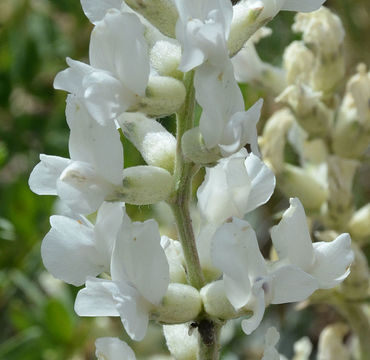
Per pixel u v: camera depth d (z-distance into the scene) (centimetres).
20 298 31
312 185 25
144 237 17
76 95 17
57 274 17
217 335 17
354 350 25
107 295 17
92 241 18
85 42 35
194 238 17
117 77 17
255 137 16
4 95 34
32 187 17
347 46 33
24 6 35
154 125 18
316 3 17
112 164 17
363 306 25
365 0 33
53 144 33
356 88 24
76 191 17
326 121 24
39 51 34
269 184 18
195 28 16
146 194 17
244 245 16
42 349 30
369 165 32
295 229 17
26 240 30
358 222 25
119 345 17
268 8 17
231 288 16
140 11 17
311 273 18
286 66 25
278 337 17
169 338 18
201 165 17
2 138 33
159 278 17
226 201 18
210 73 16
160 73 17
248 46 25
